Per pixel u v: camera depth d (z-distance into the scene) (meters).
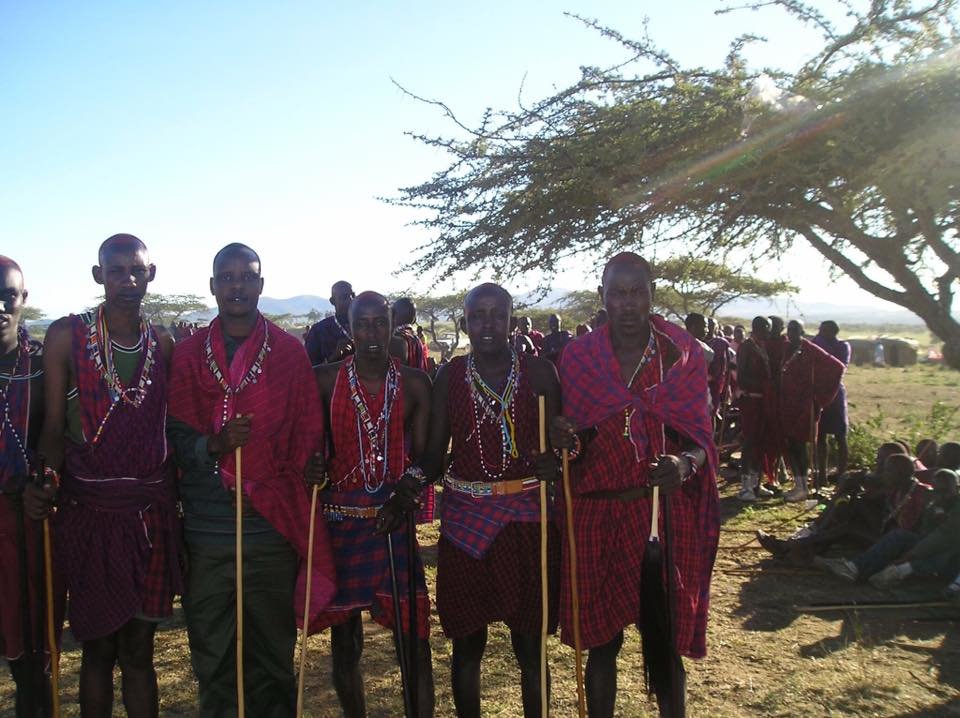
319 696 4.54
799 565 6.66
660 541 3.60
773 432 9.17
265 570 3.60
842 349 10.41
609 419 3.61
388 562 3.68
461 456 3.71
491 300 3.62
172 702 4.53
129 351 3.44
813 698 4.34
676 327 3.71
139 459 3.40
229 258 3.52
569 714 4.25
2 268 3.45
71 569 3.35
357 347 3.71
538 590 3.69
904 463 6.59
